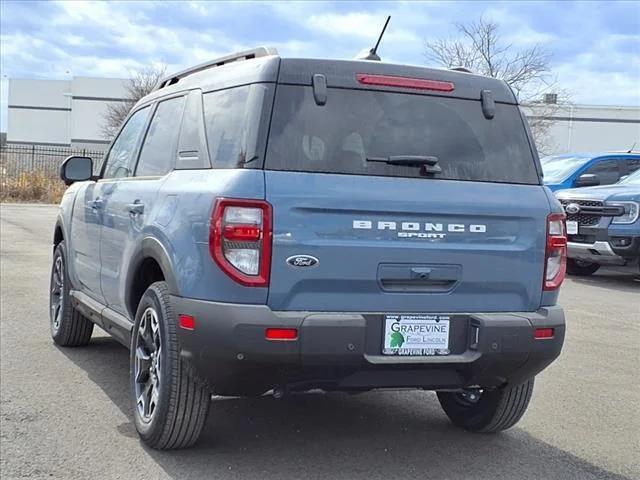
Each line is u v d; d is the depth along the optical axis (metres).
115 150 6.25
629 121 51.34
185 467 4.30
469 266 4.19
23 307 8.67
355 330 3.89
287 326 3.80
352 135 4.13
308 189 3.92
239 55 4.62
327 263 3.92
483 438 5.04
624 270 14.71
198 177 4.27
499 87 4.57
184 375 4.19
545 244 4.38
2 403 5.32
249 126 4.02
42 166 29.44
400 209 4.05
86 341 6.92
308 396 5.82
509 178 4.43
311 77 4.13
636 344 7.97
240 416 5.27
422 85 4.35
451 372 4.20
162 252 4.30
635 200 11.85
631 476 4.48
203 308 3.89
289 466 4.38
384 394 5.99
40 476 4.11
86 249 6.17
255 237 3.83
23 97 84.31
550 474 4.46
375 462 4.52
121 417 5.11
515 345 4.17
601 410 5.74
